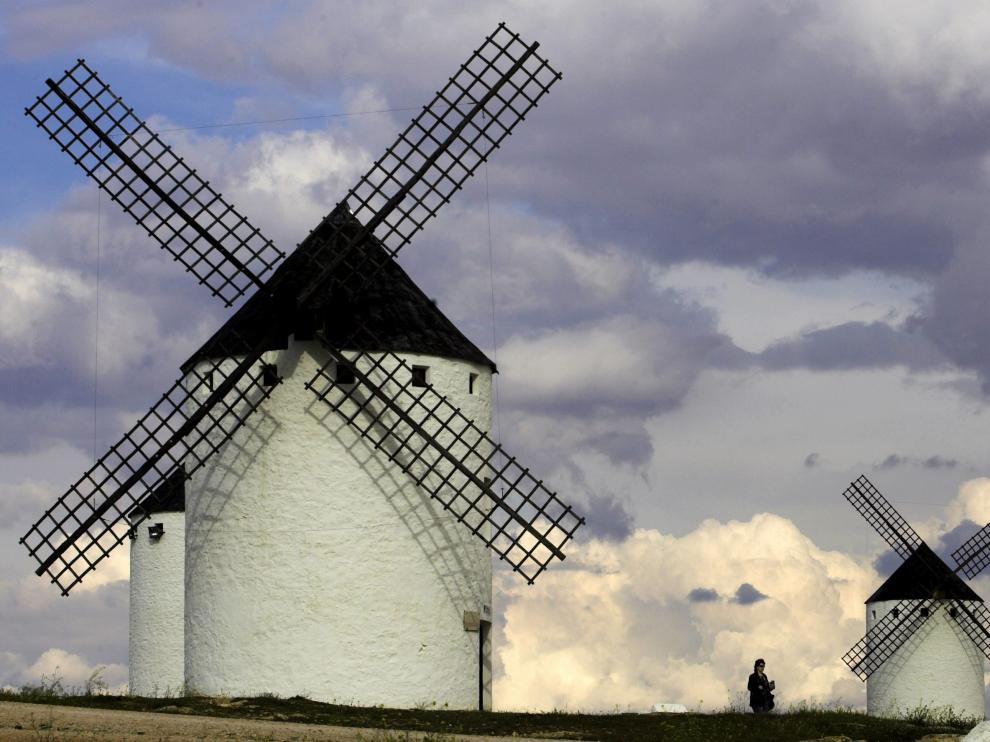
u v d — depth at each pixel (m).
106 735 41.38
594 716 50.16
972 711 82.75
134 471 55.62
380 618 53.84
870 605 85.19
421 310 56.00
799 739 46.66
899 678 83.38
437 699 54.12
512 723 48.66
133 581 73.44
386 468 54.44
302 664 53.47
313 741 42.34
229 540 54.47
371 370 54.34
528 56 56.41
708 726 48.38
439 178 55.50
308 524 53.97
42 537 55.53
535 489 54.31
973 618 83.19
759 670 53.75
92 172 55.22
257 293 54.31
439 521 55.00
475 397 56.50
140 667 72.31
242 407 54.91
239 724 44.34
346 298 54.44
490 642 57.12
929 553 84.31
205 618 54.72
